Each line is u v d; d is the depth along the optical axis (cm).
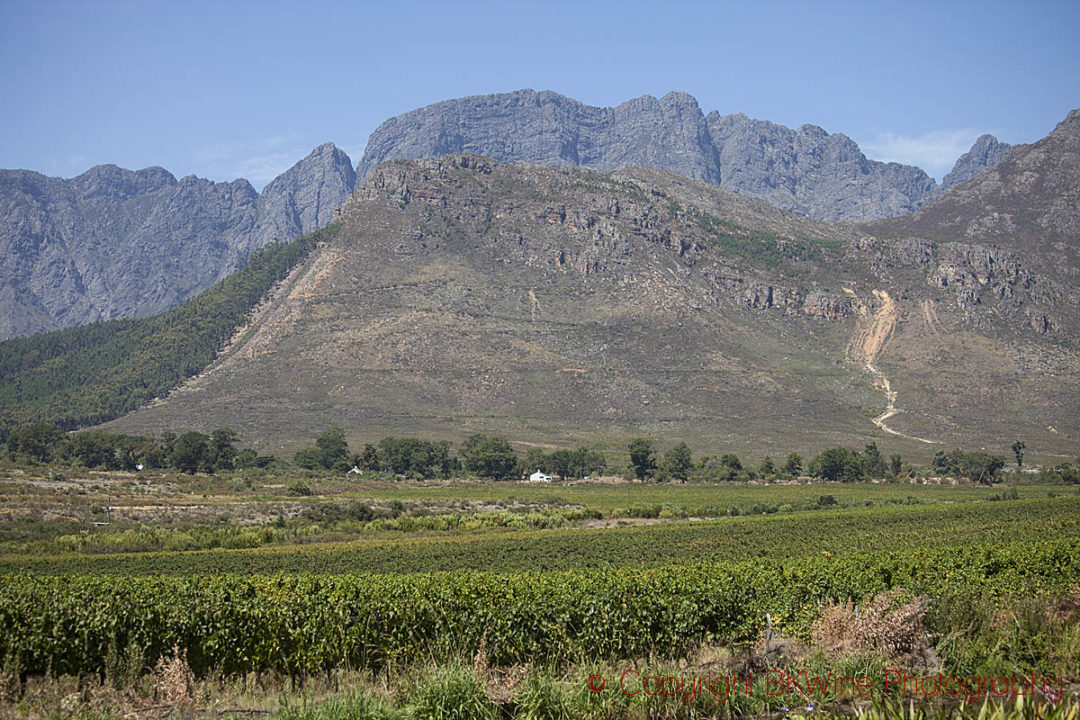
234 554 5934
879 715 1310
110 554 6009
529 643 1966
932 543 5069
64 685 1688
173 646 1853
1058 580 2708
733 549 5666
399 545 6462
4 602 1902
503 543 6462
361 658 1906
